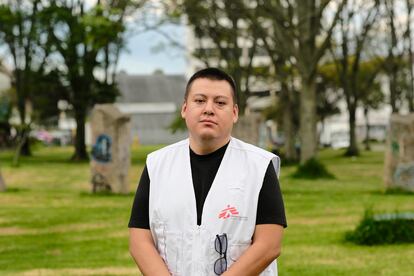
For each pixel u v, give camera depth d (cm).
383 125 7712
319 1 2719
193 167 373
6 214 1534
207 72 377
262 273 373
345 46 3956
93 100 3856
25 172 2883
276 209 365
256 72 3569
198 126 369
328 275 897
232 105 377
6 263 1002
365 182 2367
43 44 3734
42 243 1182
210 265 359
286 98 3703
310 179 2442
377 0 3388
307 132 2545
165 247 367
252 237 363
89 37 2436
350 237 1139
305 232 1258
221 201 362
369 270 926
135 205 380
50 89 3922
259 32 2761
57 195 1912
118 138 1912
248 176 367
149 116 8325
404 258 999
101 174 1925
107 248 1128
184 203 365
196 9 2753
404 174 1916
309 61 2525
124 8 2762
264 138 3256
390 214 1155
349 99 4128
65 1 3659
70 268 960
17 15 3675
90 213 1547
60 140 7094
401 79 4559
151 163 381
